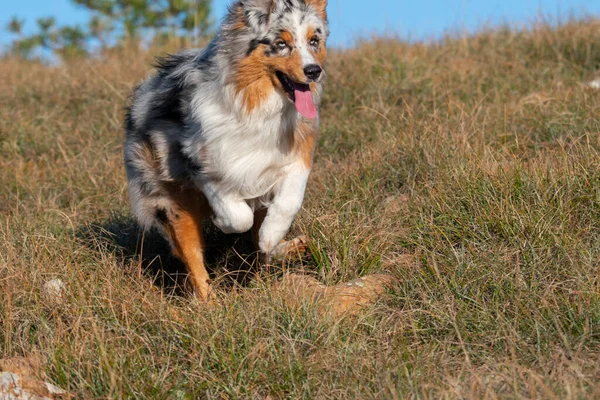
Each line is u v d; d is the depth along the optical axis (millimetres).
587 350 5262
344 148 10570
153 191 7066
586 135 8250
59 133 11969
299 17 6266
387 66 13094
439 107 10867
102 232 8117
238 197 6641
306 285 6555
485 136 9312
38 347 5879
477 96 11508
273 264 7066
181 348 5680
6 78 15812
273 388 5242
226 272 7098
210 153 6453
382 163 9031
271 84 6352
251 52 6250
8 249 7066
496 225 6902
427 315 6016
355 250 7066
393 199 8344
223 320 5867
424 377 5121
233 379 5301
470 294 6164
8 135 11805
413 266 6668
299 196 6602
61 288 6496
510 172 7543
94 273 6844
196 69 6672
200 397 5289
